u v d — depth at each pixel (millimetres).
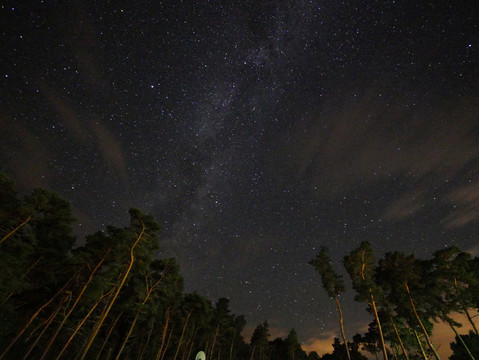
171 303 39719
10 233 23562
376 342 46938
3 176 23359
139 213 29359
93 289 26422
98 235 30547
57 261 28266
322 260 39688
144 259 29484
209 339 51000
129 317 38094
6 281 22016
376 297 33156
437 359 32125
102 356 39188
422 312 36156
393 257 37375
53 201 26203
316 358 67312
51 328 29703
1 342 23812
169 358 44656
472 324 32156
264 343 62656
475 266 33406
